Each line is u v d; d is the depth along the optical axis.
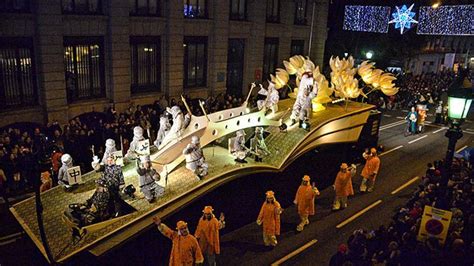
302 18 35.22
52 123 18.81
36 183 8.49
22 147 15.55
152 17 24.12
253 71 31.47
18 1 18.94
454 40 53.12
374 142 21.41
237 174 12.91
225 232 13.52
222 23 27.88
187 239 10.02
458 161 16.42
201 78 28.62
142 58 24.69
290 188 15.66
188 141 13.40
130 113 21.64
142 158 11.03
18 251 11.74
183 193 11.43
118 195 10.78
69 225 10.15
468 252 9.92
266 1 30.61
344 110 19.00
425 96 34.81
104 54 22.61
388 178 19.25
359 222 14.84
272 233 12.62
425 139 26.12
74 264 9.15
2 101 19.39
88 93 22.58
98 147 18.08
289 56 34.53
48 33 19.59
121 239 9.81
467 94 9.41
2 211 13.83
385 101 34.25
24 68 19.75
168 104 24.92
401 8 31.48
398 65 43.97
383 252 10.74
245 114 15.28
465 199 12.88
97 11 21.88
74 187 12.16
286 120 17.12
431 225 10.10
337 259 10.35
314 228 14.27
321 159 17.23
